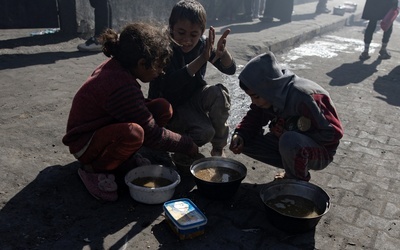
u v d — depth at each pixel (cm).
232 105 486
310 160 265
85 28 743
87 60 604
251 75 260
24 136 346
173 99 308
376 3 737
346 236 253
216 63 317
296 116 267
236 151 295
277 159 303
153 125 259
